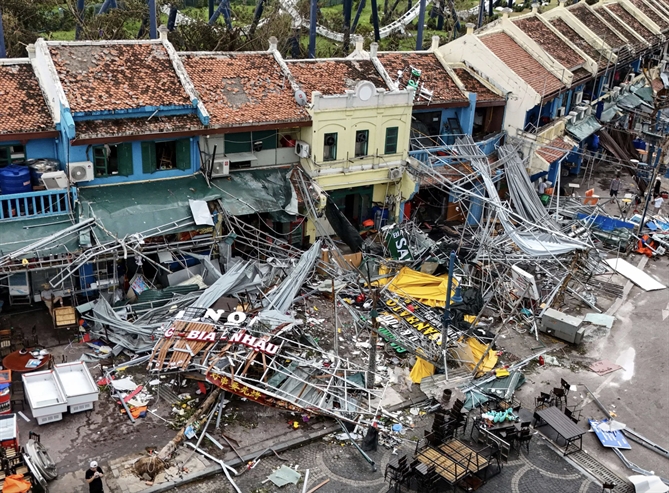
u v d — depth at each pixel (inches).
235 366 965.8
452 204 1632.6
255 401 943.0
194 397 975.6
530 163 1736.0
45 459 810.8
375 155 1454.2
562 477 881.5
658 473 901.8
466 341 1124.5
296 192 1362.0
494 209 1467.8
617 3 2731.3
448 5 3464.6
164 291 1151.6
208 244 1227.2
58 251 1072.2
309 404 931.3
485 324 1234.6
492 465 891.4
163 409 948.0
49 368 1003.3
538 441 951.0
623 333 1251.8
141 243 1115.9
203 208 1218.6
